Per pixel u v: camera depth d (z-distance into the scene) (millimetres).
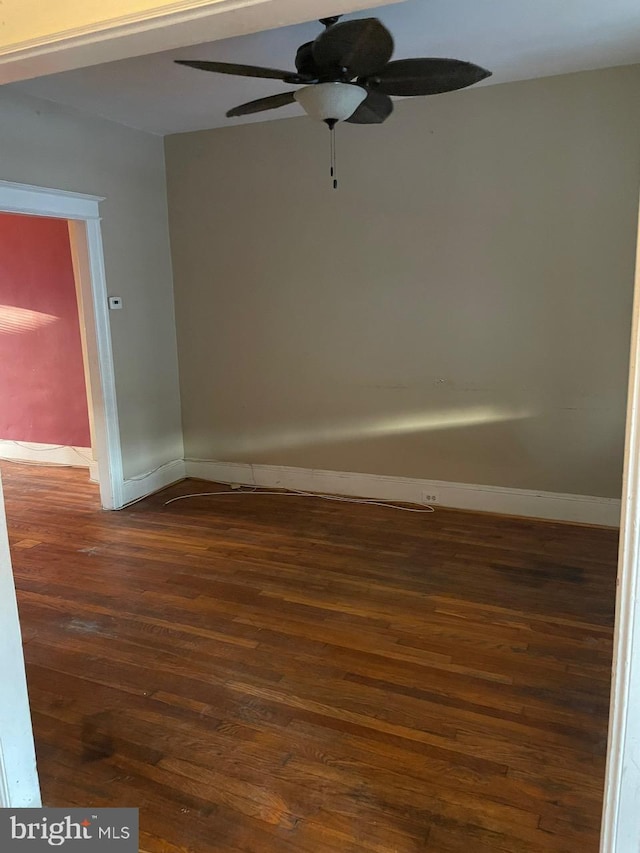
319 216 4363
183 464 5238
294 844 1734
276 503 4586
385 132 4066
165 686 2449
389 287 4262
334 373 4559
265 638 2781
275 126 4355
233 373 4895
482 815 1819
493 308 4012
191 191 4715
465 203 3957
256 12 1279
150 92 3633
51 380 5523
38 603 3135
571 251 3760
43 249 5242
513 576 3334
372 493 4613
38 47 1479
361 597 3141
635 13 2746
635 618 1192
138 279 4578
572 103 3602
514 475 4176
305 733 2172
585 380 3871
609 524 3984
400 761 2033
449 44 3107
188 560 3623
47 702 2361
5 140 3496
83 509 4527
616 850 1315
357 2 1226
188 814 1836
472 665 2549
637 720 1231
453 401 4242
